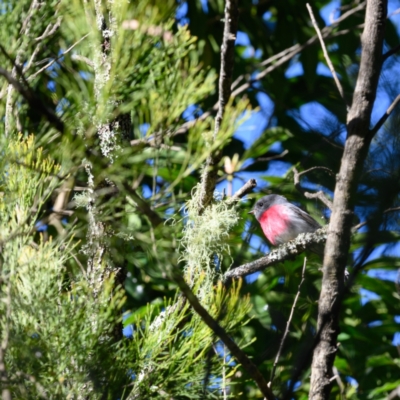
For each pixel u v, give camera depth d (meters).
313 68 13.12
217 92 12.61
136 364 4.65
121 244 5.19
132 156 4.13
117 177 4.06
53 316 4.40
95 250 5.18
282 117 13.31
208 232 5.67
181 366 4.83
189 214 5.82
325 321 5.62
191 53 8.83
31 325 4.38
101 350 4.50
